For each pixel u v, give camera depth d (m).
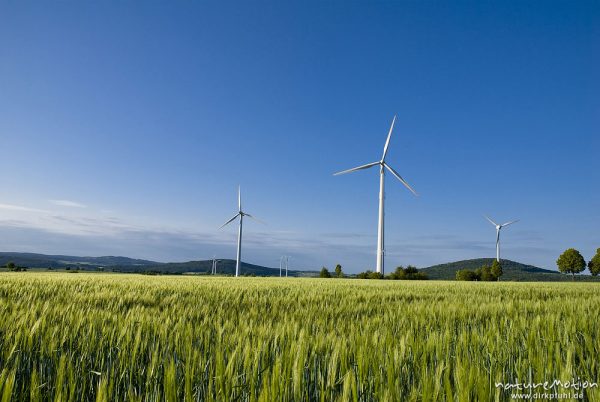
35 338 4.45
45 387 3.30
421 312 7.81
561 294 15.81
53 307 7.52
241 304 10.02
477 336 4.66
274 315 7.65
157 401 2.95
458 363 3.22
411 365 3.58
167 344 4.43
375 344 4.05
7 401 2.82
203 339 4.68
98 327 5.20
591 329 5.72
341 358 3.47
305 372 3.38
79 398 3.27
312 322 6.32
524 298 13.67
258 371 3.37
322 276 96.12
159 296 11.93
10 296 9.93
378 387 3.04
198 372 3.36
